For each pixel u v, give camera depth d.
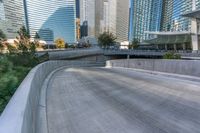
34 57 18.52
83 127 4.95
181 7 124.88
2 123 2.50
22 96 3.86
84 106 6.70
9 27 63.03
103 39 100.62
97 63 43.78
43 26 136.75
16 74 9.61
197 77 12.21
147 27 172.88
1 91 6.00
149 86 10.49
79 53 53.44
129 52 70.88
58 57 42.59
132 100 7.52
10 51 20.16
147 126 5.04
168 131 4.75
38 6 130.88
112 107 6.61
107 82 11.91
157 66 16.84
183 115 5.86
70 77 14.38
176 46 109.62
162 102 7.25
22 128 2.42
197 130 4.82
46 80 12.45
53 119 5.47
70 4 145.62
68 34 149.12
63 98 7.79
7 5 62.41
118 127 4.96
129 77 14.42
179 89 9.62
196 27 78.62
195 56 48.72
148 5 169.88
